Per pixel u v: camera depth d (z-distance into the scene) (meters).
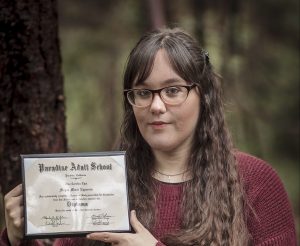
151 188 2.78
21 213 2.69
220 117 2.84
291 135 8.34
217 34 6.94
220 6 6.94
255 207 2.75
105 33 7.97
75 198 2.65
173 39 2.67
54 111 3.47
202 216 2.70
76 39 8.07
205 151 2.81
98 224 2.64
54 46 3.45
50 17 3.41
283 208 2.78
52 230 2.64
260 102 8.04
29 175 2.66
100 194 2.65
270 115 8.27
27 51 3.37
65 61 8.16
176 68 2.62
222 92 2.89
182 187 2.77
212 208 2.72
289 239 2.75
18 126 3.40
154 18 5.61
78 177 2.66
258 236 2.72
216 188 2.76
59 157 2.66
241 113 6.76
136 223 2.63
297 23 7.93
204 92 2.77
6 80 3.38
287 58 8.16
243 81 7.71
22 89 3.39
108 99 8.40
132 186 2.81
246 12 7.57
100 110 8.43
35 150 3.42
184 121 2.67
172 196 2.75
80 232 2.64
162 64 2.62
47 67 3.43
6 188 3.43
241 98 7.21
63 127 3.51
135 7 7.36
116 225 2.64
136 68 2.64
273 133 8.34
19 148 3.41
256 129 6.91
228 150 2.83
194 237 2.65
